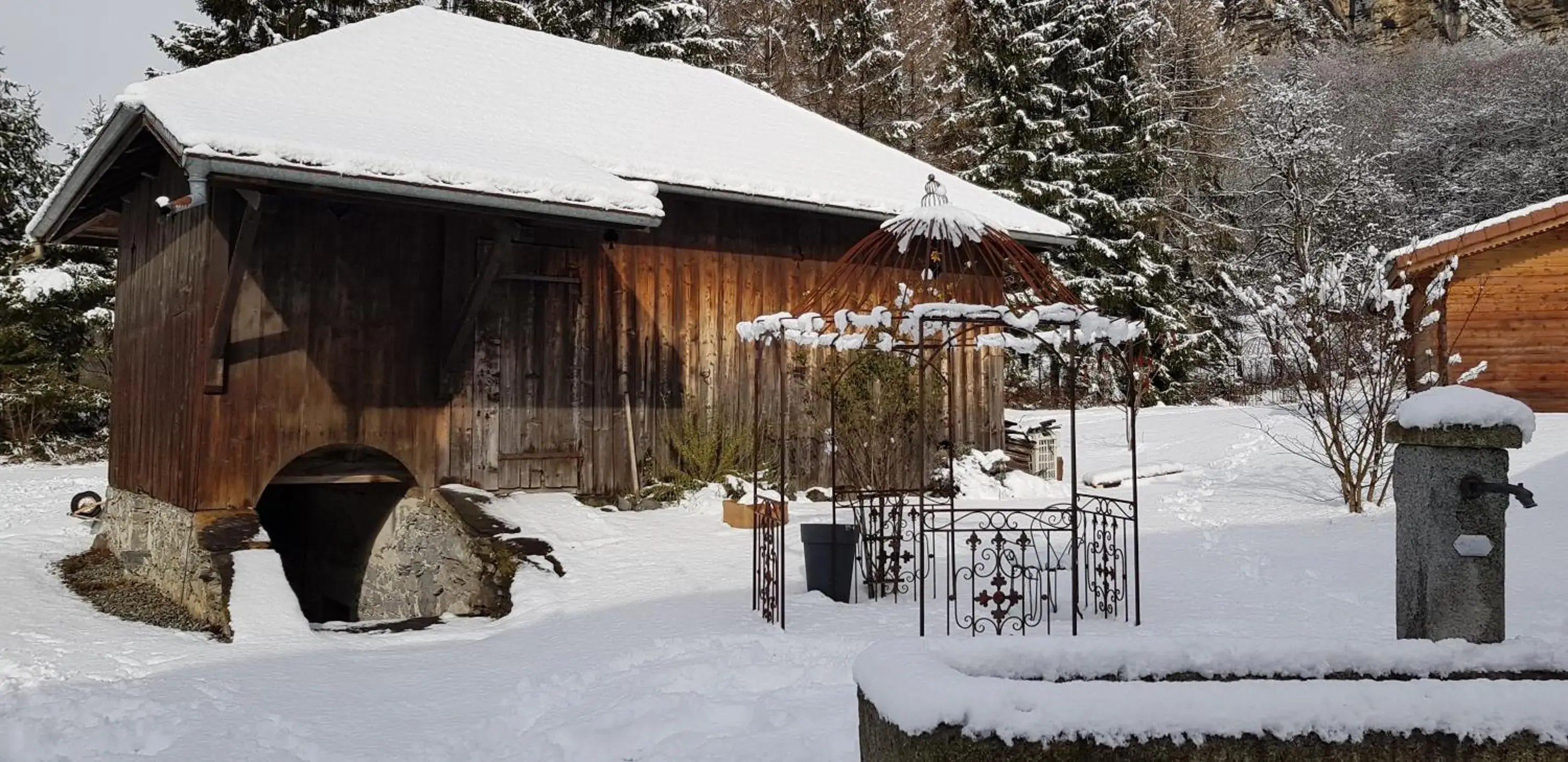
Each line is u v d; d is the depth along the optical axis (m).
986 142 29.45
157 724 5.48
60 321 24.12
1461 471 3.90
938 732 2.75
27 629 8.38
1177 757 2.79
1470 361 16.52
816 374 13.67
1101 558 8.75
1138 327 6.74
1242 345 31.23
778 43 31.88
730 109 15.92
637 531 10.79
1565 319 16.20
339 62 12.44
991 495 13.61
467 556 10.06
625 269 12.62
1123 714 2.78
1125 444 17.95
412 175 8.80
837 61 31.20
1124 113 29.47
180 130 8.00
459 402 11.34
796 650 6.31
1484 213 34.09
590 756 4.72
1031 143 28.86
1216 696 2.84
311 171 8.32
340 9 28.64
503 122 12.20
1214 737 2.80
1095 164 29.00
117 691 6.27
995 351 15.09
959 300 13.75
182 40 26.62
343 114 10.81
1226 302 30.91
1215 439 16.97
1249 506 11.66
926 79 33.41
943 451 14.05
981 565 7.25
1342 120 41.22
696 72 17.48
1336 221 31.22
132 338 12.43
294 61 12.00
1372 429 10.88
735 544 10.23
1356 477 11.22
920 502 8.09
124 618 9.23
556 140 12.09
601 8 29.16
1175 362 28.00
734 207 13.46
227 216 9.80
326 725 5.43
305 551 13.79
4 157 26.09
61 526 13.79
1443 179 35.91
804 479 13.49
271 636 7.95
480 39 15.02
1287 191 32.03
